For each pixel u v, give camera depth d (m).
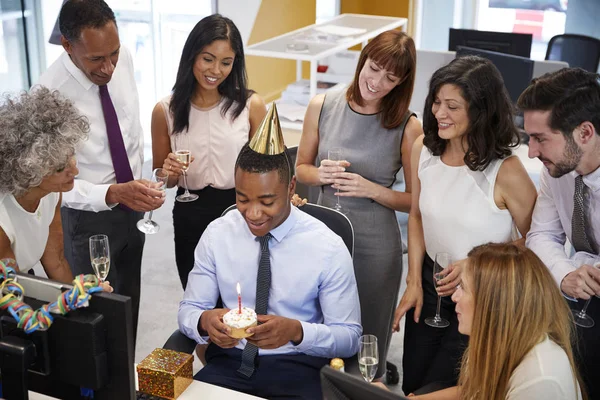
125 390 1.42
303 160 2.84
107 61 2.46
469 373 1.67
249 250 2.08
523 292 1.57
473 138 2.20
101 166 2.68
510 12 7.39
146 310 3.60
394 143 2.64
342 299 2.06
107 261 2.29
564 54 5.51
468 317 1.69
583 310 2.19
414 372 2.49
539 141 2.05
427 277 2.47
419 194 2.51
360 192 2.61
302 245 2.05
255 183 1.84
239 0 6.01
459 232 2.31
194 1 5.91
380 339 2.78
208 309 2.12
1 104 1.95
